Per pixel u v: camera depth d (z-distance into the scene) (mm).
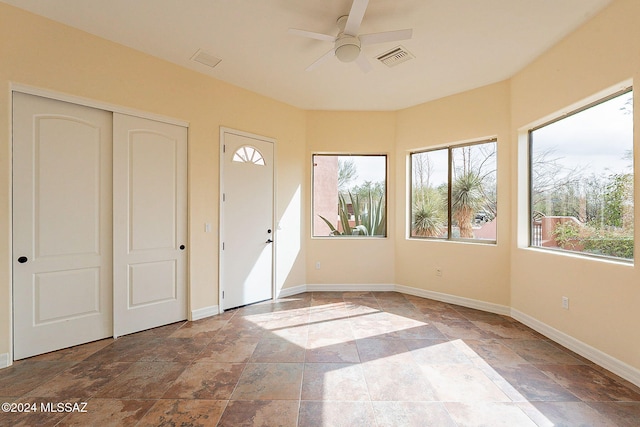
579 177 2682
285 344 2715
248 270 3861
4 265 2260
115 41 2756
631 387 2049
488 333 2959
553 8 2270
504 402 1892
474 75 3369
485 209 3777
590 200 2572
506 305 3498
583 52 2457
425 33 2604
